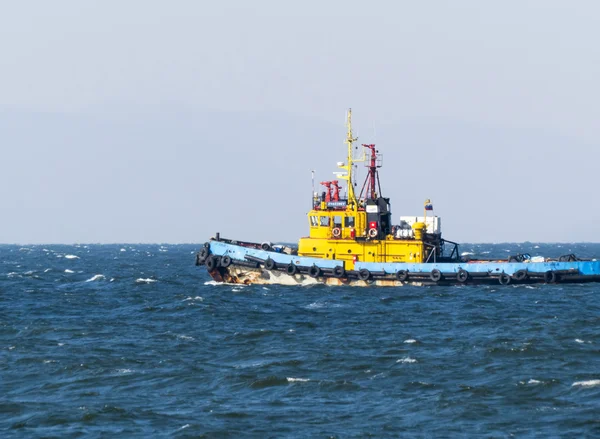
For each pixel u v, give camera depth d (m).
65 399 153.12
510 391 155.00
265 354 191.12
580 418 137.88
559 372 169.88
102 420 139.00
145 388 160.62
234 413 142.38
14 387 162.88
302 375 169.50
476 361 181.00
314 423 136.88
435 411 142.88
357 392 156.12
